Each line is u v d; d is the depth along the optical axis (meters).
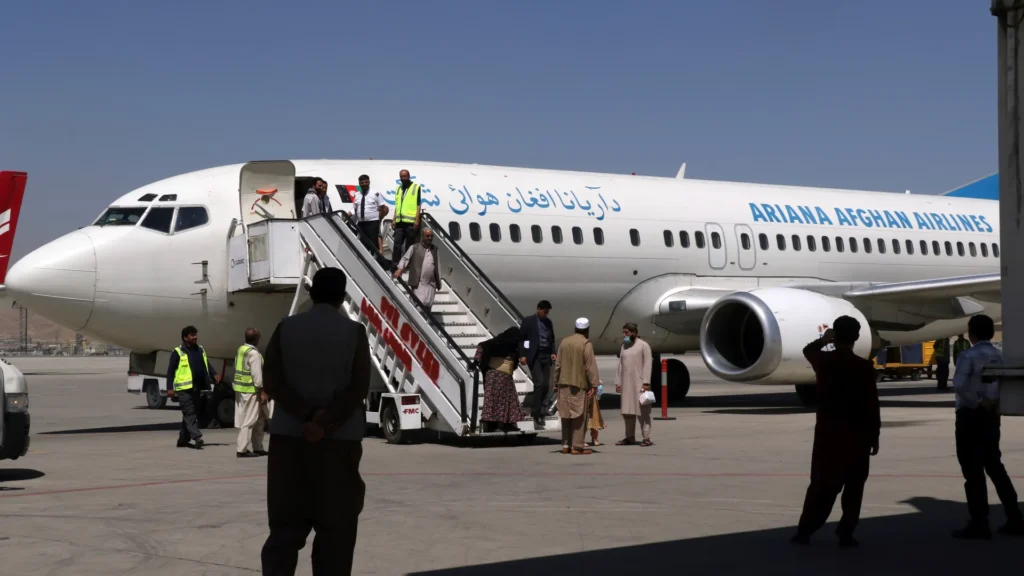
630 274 21.56
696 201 23.19
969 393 8.23
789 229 24.19
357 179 19.12
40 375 50.16
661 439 16.08
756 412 21.78
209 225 17.72
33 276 16.84
